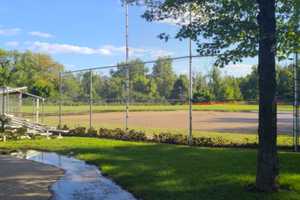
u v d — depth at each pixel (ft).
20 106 123.75
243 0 35.09
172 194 36.24
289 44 37.65
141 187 39.63
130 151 61.93
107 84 129.90
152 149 63.10
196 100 101.86
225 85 105.40
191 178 40.96
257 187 34.91
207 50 37.93
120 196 38.24
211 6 36.32
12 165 56.24
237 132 87.97
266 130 34.40
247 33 35.96
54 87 234.17
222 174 41.57
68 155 64.59
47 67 308.40
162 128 102.06
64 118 148.15
